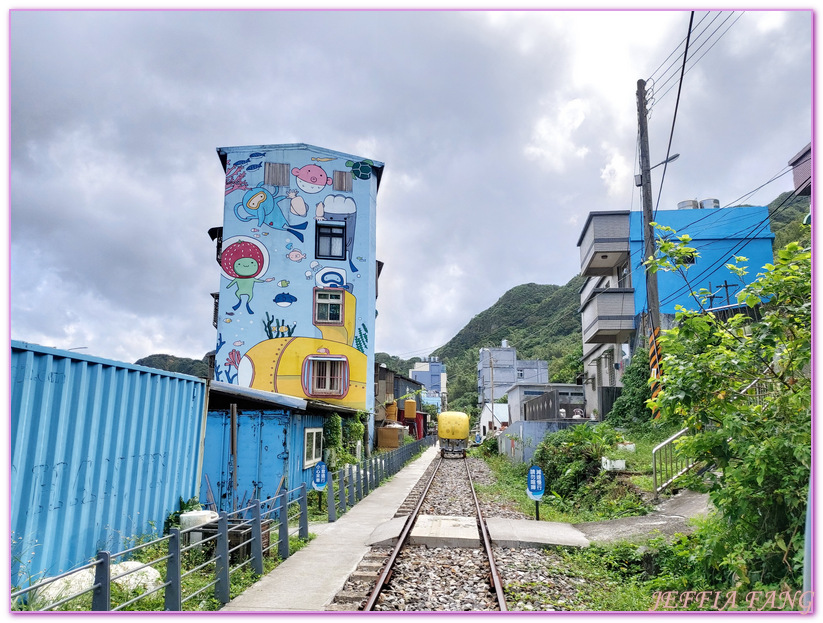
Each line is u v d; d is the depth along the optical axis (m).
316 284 26.48
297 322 26.09
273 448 12.46
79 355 6.62
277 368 25.72
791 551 5.29
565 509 12.71
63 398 6.33
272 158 27.30
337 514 12.55
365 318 26.53
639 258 24.12
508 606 6.18
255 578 7.26
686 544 6.78
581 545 8.63
